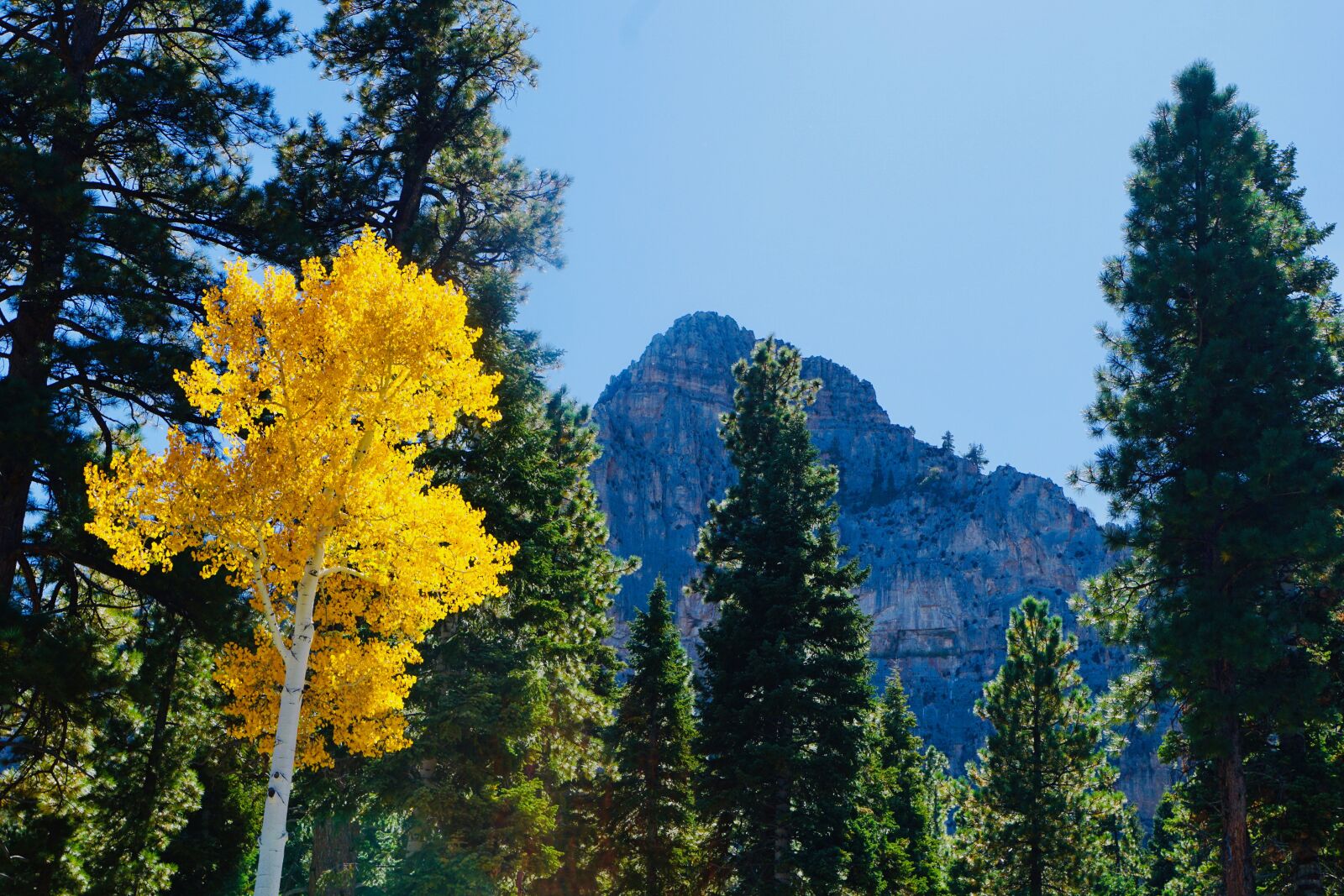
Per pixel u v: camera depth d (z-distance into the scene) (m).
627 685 32.03
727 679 31.55
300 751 13.55
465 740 22.27
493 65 28.27
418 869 20.77
